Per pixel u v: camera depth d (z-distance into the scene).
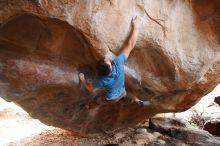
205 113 11.50
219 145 8.41
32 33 5.75
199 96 7.89
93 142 8.62
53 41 5.87
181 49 6.80
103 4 5.68
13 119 11.88
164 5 6.43
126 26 5.98
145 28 6.25
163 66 6.82
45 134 9.72
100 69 5.66
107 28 5.80
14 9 5.33
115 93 5.94
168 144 8.49
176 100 7.79
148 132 9.04
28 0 5.27
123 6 5.90
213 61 7.25
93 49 5.88
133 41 6.02
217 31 7.12
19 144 9.38
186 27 6.82
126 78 6.72
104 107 7.66
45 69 6.23
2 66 6.01
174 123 9.30
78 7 5.51
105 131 8.62
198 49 7.01
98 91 6.68
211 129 9.55
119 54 5.93
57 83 6.43
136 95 7.27
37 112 7.28
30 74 6.16
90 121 8.05
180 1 6.65
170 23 6.54
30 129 10.82
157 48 6.51
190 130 8.88
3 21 5.45
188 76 7.05
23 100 6.77
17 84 6.23
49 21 5.53
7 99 6.50
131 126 8.81
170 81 7.03
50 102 7.01
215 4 6.88
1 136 10.25
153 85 7.01
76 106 7.32
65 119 7.70
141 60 6.66
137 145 8.44
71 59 6.27
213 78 7.57
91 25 5.66
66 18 5.48
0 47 5.94
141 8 6.13
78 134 8.91
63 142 8.91
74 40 5.91
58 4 5.37
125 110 7.97
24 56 6.06
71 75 6.41
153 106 7.89
